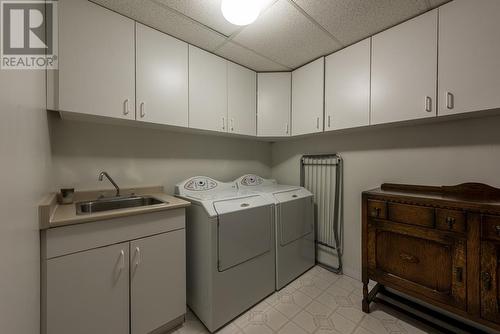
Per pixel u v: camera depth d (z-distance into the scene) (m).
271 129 2.31
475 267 1.19
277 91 2.31
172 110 1.67
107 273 1.20
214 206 1.56
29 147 0.86
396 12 1.42
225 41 1.76
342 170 2.25
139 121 1.54
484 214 1.16
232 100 2.09
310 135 2.36
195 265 1.63
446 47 1.33
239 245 1.63
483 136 1.47
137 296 1.31
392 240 1.53
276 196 2.03
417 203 1.40
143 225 1.33
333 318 1.58
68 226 1.08
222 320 1.51
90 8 1.30
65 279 1.08
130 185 1.85
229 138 2.55
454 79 1.30
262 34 1.67
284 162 2.87
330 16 1.46
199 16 1.45
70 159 1.57
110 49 1.38
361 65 1.74
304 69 2.16
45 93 1.16
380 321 1.55
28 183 0.84
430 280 1.37
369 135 2.05
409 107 1.49
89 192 1.63
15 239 0.68
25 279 0.78
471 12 1.24
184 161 2.17
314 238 2.39
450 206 1.27
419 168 1.75
